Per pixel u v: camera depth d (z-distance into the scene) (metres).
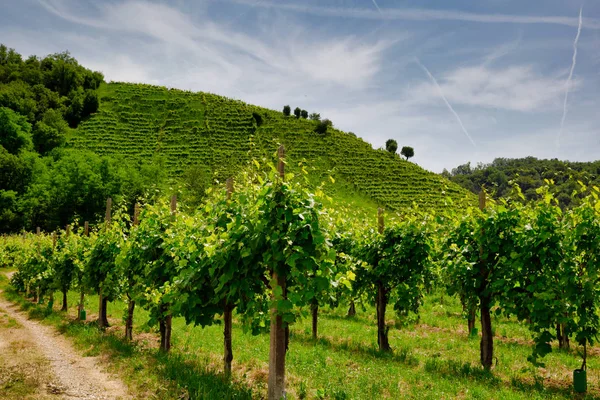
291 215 6.32
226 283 7.55
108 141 88.19
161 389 7.37
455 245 9.85
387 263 11.35
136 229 12.02
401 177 79.50
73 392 7.50
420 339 13.20
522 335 14.20
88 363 9.59
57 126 87.31
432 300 21.47
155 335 13.13
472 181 128.25
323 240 6.18
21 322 15.52
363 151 89.12
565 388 8.12
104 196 59.44
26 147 76.75
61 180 58.84
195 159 81.19
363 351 11.05
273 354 6.70
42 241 21.78
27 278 22.48
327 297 7.68
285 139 90.88
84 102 99.38
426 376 8.45
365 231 13.01
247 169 7.99
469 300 10.12
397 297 12.25
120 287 13.84
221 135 90.94
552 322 8.32
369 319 17.17
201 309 8.34
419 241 11.27
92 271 14.96
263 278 7.36
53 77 112.44
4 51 129.88
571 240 8.29
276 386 6.63
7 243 36.47
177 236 9.73
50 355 10.24
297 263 6.31
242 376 8.30
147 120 97.31
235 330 13.62
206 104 103.81
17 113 81.56
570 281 8.19
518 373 9.29
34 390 7.49
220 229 7.45
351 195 71.75
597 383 8.52
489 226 9.16
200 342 11.65
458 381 8.15
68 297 22.88
